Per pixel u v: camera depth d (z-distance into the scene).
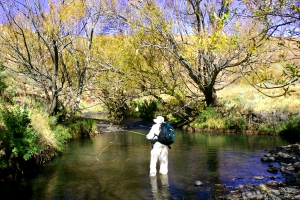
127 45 18.94
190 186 7.46
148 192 7.09
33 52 16.34
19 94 15.95
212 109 20.03
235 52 15.73
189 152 11.94
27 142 8.92
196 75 19.20
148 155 11.52
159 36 18.42
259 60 13.41
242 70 15.45
